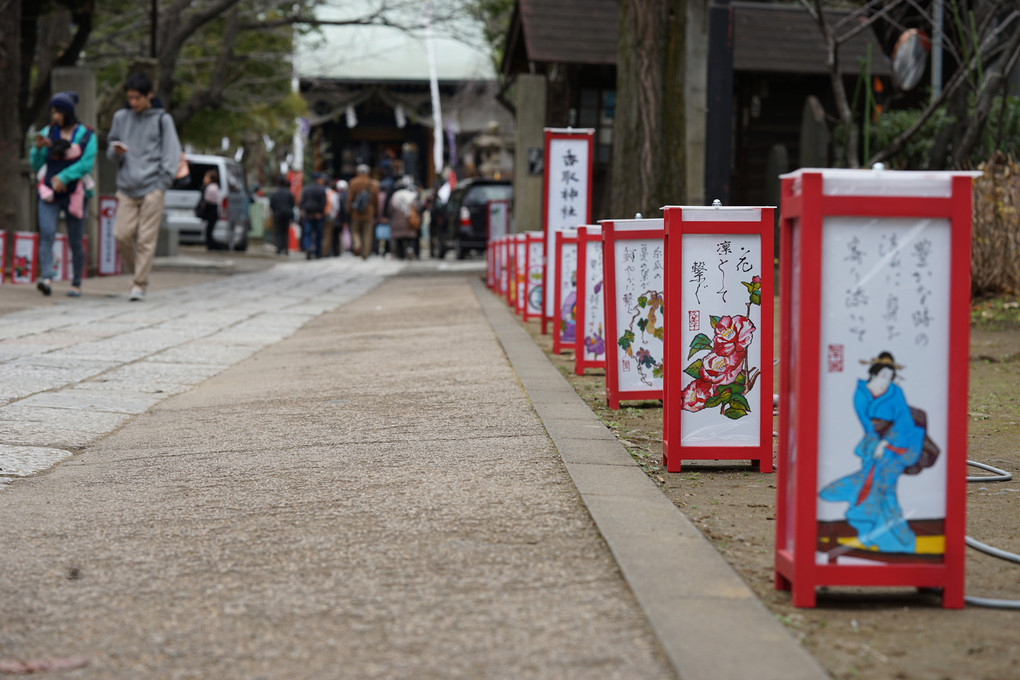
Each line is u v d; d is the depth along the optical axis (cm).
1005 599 323
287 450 527
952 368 303
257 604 309
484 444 521
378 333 1055
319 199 2917
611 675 258
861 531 306
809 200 297
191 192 3016
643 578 321
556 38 2006
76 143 1299
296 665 266
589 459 482
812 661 264
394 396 672
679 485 461
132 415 655
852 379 302
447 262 2823
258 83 3084
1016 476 491
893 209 299
